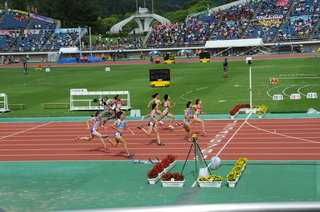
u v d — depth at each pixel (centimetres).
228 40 7338
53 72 5672
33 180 1259
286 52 6869
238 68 4875
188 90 3416
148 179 1158
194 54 7794
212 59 6481
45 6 12656
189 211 138
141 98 3198
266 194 1007
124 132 2027
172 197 1027
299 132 1808
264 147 1567
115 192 1098
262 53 7125
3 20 9406
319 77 3619
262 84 3456
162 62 6438
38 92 3841
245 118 2247
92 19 11800
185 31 8488
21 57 8531
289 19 7738
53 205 1009
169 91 3428
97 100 2620
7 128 2269
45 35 8956
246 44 7175
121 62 6919
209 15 8788
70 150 1686
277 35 7494
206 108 2670
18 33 8981
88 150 1677
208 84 3669
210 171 1262
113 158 1520
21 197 1088
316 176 1148
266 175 1187
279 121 2105
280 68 4534
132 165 1405
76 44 8869
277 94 2970
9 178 1291
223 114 2438
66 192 1121
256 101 2773
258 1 8569
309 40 7119
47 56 8462
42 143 1845
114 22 14400
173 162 1349
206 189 1079
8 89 4144
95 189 1137
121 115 1510
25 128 2252
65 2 11650
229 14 8581
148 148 1656
